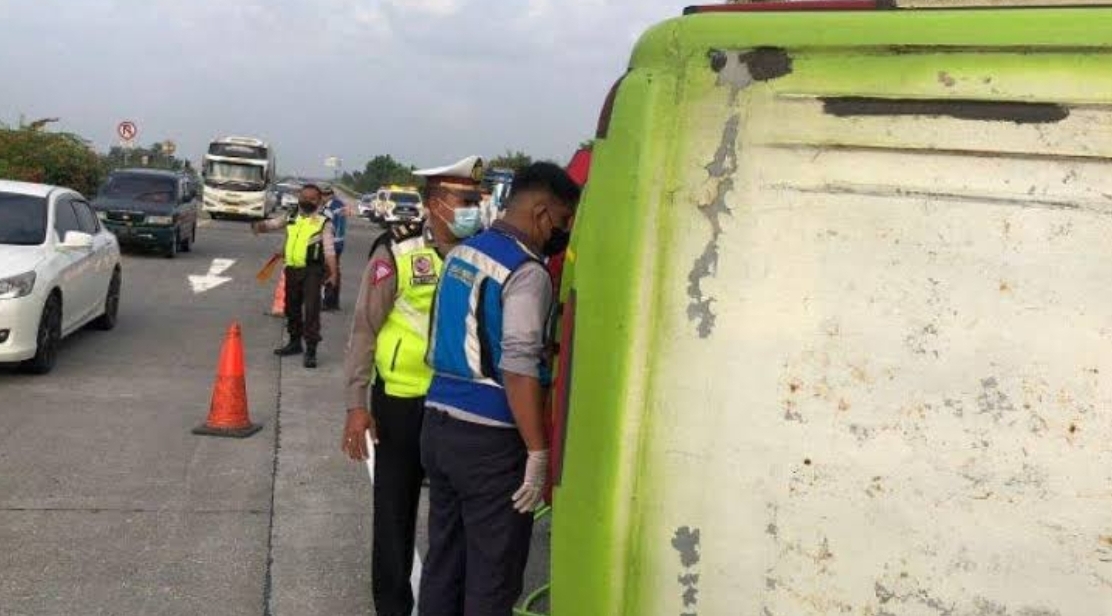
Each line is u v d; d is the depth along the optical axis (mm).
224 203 41562
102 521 5926
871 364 1852
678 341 1962
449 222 4246
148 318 13898
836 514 1866
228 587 5109
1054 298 1774
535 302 3299
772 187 1918
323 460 7418
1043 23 1793
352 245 32312
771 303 1909
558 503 2191
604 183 2078
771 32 1922
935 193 1833
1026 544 1774
